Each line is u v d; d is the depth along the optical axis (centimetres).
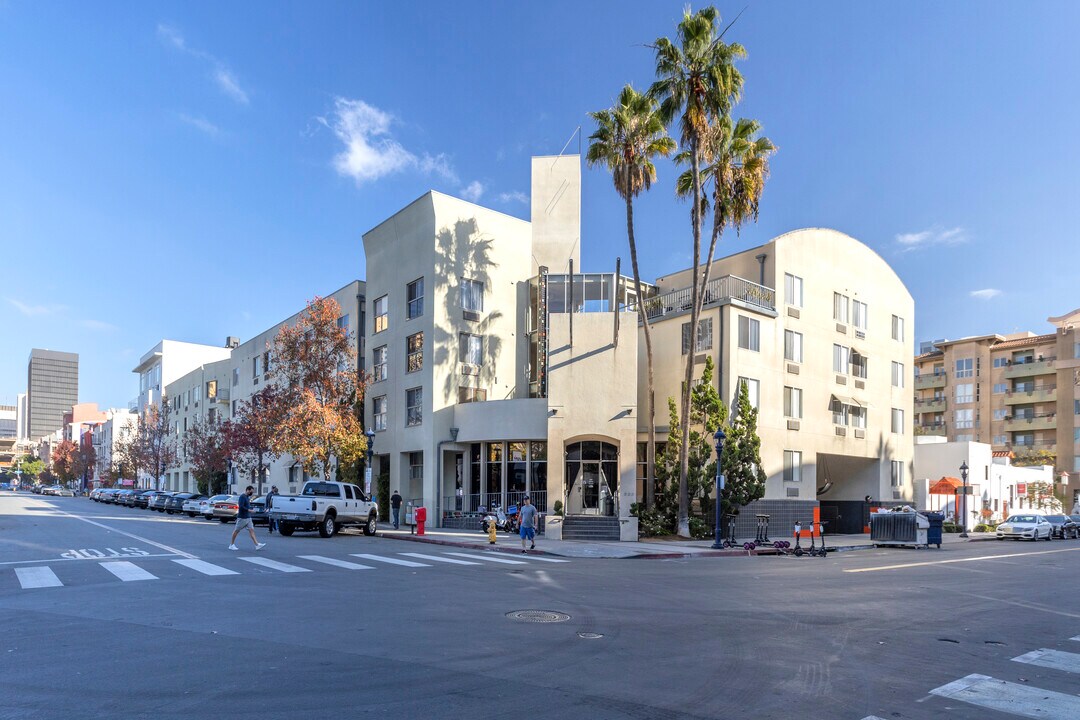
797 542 2519
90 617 1022
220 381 6500
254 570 1573
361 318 4238
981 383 7238
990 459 5103
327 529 2708
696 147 2795
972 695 717
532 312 3866
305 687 695
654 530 2939
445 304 3544
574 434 3025
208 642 873
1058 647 954
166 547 2088
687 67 2811
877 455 4088
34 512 4388
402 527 3372
